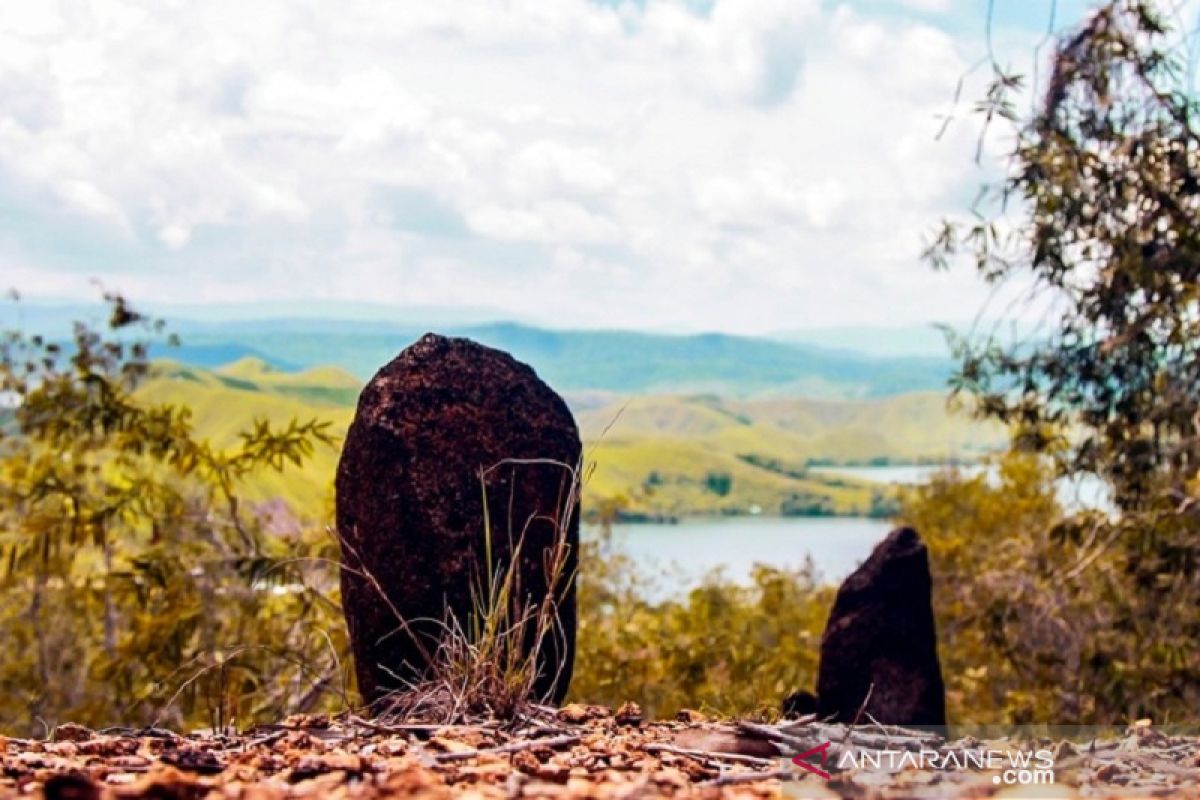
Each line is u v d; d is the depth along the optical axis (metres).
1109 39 13.34
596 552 18.84
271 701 12.26
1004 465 22.12
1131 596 14.71
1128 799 4.31
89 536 16.12
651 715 13.51
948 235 14.15
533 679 5.62
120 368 16.66
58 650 17.73
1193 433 13.61
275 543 15.52
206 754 4.63
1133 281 13.34
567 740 4.84
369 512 6.55
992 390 14.41
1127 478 13.90
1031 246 14.01
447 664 5.96
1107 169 13.39
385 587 6.48
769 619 18.31
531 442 6.71
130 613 17.42
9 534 16.69
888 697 8.36
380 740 4.92
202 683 11.87
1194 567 13.35
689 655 14.05
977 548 21.39
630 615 17.05
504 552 6.55
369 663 6.50
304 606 13.20
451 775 4.23
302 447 14.73
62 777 3.63
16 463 16.47
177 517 15.62
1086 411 14.14
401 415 6.62
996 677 18.30
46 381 16.11
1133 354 13.68
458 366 6.77
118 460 16.23
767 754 4.88
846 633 8.48
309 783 4.02
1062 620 15.75
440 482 6.55
